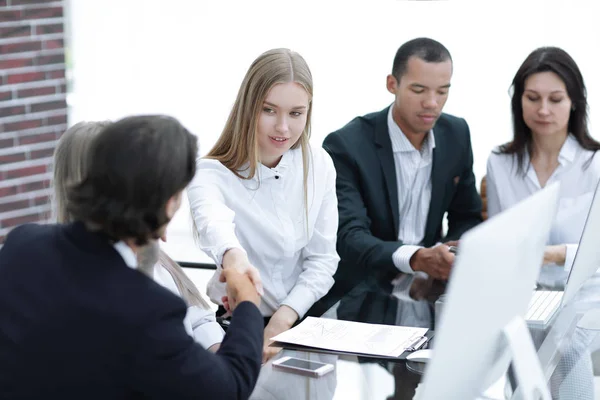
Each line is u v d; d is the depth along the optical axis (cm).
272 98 203
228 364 133
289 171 221
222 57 438
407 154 274
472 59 407
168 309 121
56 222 157
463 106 413
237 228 219
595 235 195
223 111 444
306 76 205
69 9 428
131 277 122
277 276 226
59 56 426
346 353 176
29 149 420
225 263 184
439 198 280
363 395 154
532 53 271
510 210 128
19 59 410
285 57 204
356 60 415
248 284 153
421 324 198
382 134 273
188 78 445
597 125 385
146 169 120
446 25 405
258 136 210
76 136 154
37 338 118
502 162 287
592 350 184
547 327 195
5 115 408
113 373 118
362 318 203
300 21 420
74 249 123
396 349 177
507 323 136
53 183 157
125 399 121
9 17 404
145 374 119
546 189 145
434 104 260
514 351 134
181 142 124
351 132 273
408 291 228
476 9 400
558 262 253
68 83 432
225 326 211
